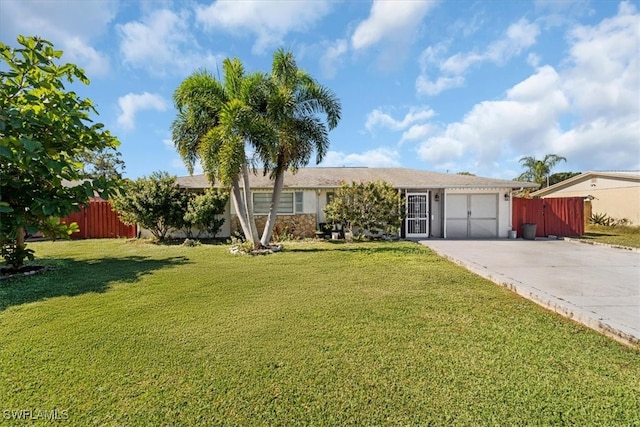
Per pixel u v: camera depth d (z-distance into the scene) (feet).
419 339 13.08
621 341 12.92
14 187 15.37
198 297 18.78
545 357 11.62
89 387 9.80
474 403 9.04
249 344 12.65
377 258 31.76
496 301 18.11
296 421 8.41
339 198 45.78
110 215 51.85
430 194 52.54
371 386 9.85
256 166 36.81
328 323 14.80
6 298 18.53
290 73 36.27
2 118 10.81
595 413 8.63
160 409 8.83
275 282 22.27
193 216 45.09
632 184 59.98
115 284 21.63
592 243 42.11
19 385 9.87
